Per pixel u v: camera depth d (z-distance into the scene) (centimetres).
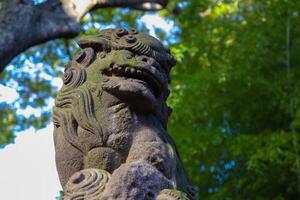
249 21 804
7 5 582
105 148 322
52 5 605
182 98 754
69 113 333
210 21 835
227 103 768
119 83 330
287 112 763
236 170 768
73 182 303
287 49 763
